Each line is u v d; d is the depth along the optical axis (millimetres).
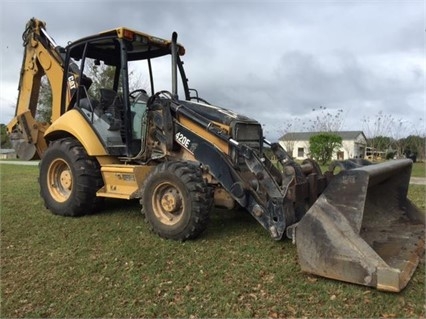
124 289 3217
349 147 24219
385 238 3891
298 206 3961
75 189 5344
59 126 5617
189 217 4164
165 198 4363
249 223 4988
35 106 6695
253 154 4109
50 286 3303
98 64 6211
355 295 2988
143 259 3812
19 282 3387
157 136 5047
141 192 4609
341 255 3117
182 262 3715
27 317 2848
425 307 2820
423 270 3408
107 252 4035
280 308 2871
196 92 5840
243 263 3652
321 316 2760
